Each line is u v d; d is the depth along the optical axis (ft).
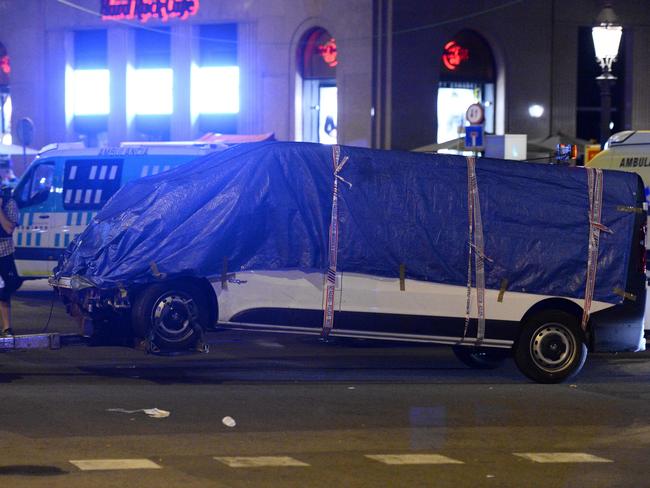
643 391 68.85
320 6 225.76
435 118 225.76
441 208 69.36
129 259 66.03
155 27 240.73
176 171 68.44
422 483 44.86
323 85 230.48
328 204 68.08
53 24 248.32
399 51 220.64
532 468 47.98
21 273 110.42
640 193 72.23
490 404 62.95
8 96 256.93
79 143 113.19
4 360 74.38
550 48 237.04
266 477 44.93
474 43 232.73
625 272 71.51
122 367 73.00
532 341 70.59
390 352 84.53
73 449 48.73
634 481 46.14
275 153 68.03
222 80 237.04
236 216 67.10
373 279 68.28
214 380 68.85
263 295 67.26
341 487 43.83
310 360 79.15
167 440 51.03
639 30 244.42
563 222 70.90
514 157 156.35
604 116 120.06
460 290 69.31
